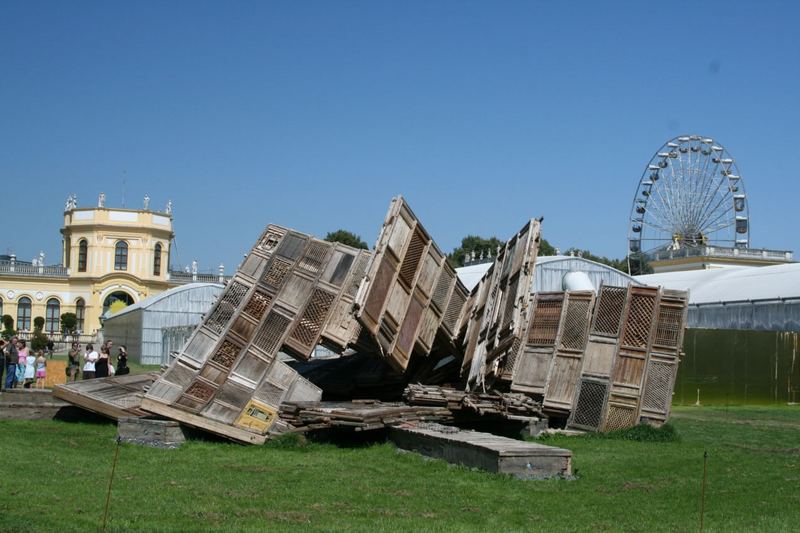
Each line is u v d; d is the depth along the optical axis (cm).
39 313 11325
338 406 2139
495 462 1594
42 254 11569
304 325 2319
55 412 2580
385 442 2034
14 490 1427
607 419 2436
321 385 2914
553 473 1620
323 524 1226
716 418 3059
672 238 8500
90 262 11294
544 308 2702
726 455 1986
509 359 2681
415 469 1689
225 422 2097
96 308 11262
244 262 2383
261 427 2122
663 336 2494
